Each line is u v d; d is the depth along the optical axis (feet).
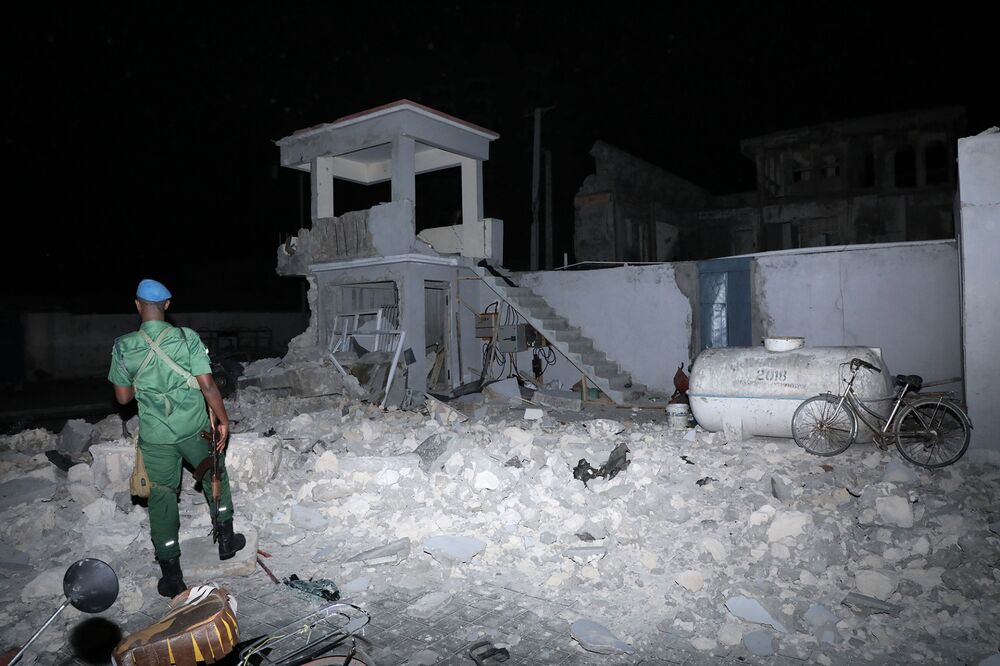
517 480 21.33
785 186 80.33
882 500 17.46
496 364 49.60
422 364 44.21
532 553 17.06
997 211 24.26
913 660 12.23
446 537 17.60
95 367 76.95
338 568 16.61
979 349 24.48
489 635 13.39
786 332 40.68
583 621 13.67
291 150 50.42
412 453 24.27
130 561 17.06
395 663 12.38
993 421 24.27
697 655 12.63
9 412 52.31
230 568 16.07
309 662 10.66
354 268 46.65
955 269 36.29
